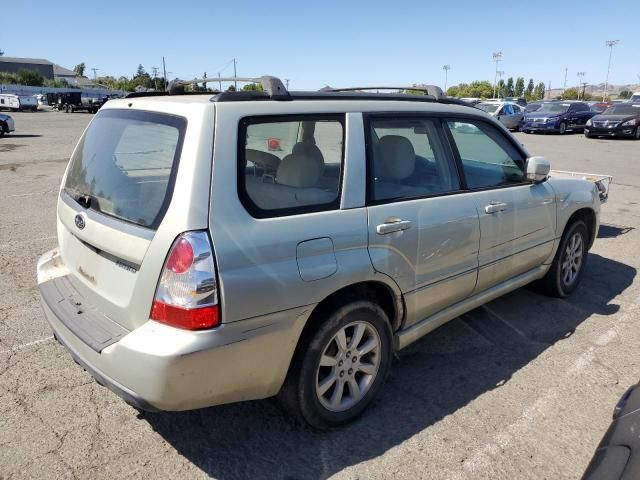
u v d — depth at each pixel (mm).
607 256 6203
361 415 3105
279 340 2551
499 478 2635
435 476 2643
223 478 2625
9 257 5855
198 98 2760
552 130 26625
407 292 3137
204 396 2406
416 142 3344
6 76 89750
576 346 3986
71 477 2605
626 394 2514
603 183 6266
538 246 4254
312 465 2719
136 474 2639
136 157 2646
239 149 2490
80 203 2910
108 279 2633
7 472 2623
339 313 2762
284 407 2855
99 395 3293
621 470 1930
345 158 2891
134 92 3350
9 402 3193
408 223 3059
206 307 2305
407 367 3695
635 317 4484
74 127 28203
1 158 14844
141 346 2299
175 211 2342
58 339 2830
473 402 3271
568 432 2982
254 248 2434
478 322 4391
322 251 2666
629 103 24578
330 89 3992
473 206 3535
